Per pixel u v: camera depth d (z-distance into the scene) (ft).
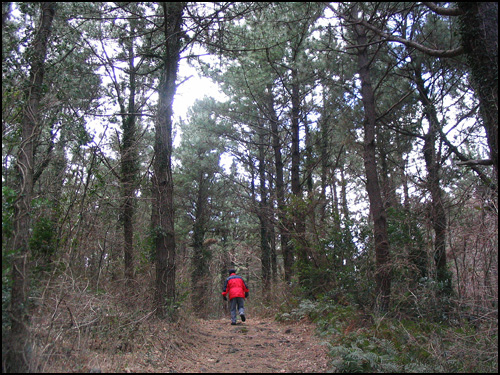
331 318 27.02
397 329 21.84
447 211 28.55
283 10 27.37
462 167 32.09
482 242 19.61
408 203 32.94
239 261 74.08
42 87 19.08
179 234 57.47
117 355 16.61
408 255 27.73
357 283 28.73
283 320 35.17
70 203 24.48
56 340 14.97
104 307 19.24
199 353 21.40
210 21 26.03
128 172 33.30
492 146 17.70
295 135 45.75
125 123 35.45
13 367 12.50
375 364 17.03
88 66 30.55
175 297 27.02
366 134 30.14
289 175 65.16
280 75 42.22
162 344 19.83
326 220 34.88
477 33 17.80
